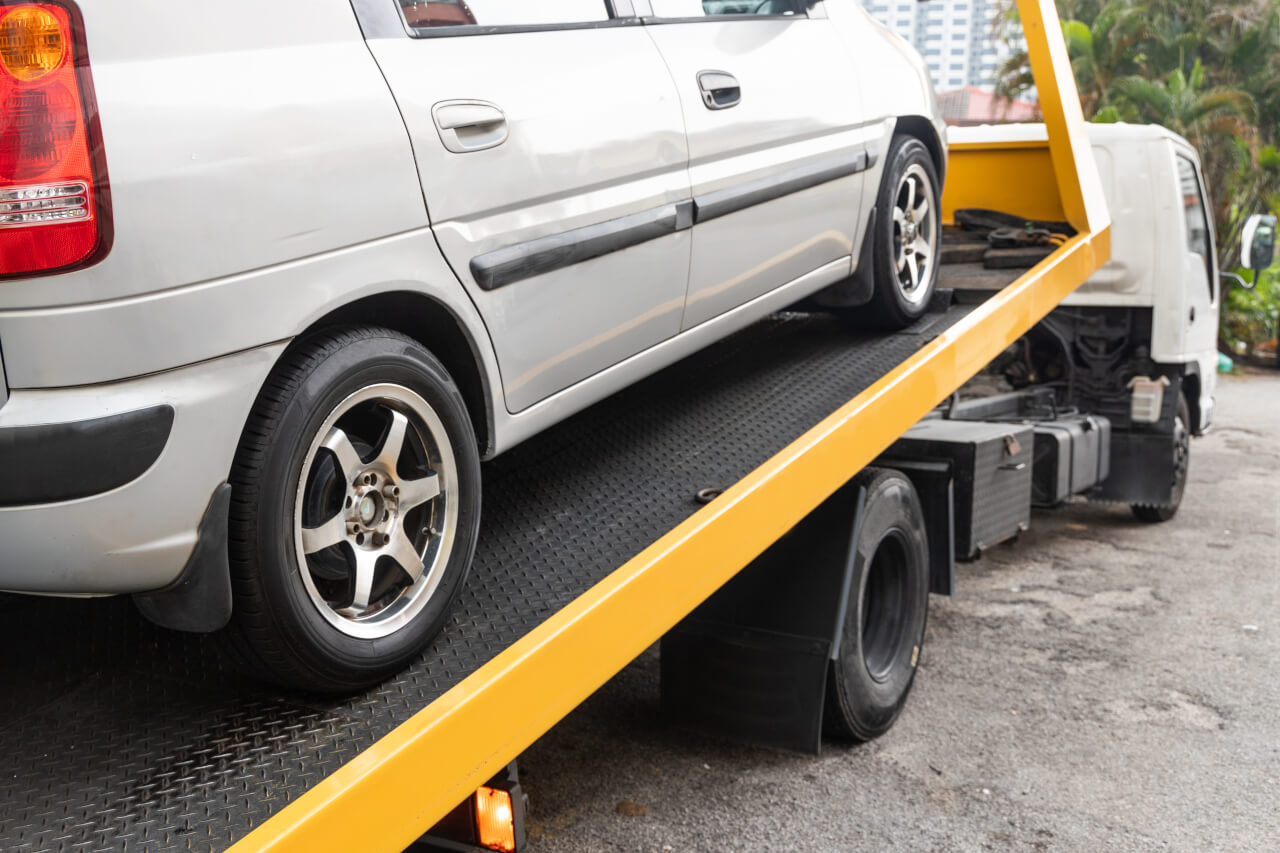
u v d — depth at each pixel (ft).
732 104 10.91
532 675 7.72
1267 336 55.83
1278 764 13.21
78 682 7.75
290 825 6.07
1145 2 60.49
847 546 12.52
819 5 13.24
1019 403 23.36
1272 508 26.13
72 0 5.89
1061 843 11.44
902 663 14.06
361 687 7.48
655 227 9.82
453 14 8.30
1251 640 17.33
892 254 14.05
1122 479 23.95
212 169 6.31
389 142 7.34
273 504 6.72
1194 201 24.59
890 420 12.44
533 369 8.88
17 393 5.97
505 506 10.04
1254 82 59.72
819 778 12.73
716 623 12.87
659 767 12.98
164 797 6.40
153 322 6.09
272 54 6.84
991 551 22.44
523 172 8.41
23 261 5.84
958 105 60.54
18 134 5.80
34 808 6.31
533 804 12.07
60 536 6.02
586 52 9.37
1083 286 23.71
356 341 7.18
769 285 11.97
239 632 6.88
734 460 10.77
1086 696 15.15
